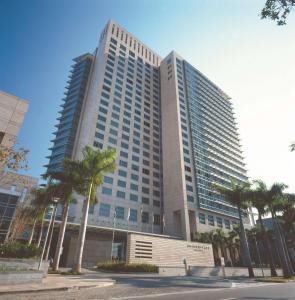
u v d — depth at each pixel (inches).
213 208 3157.0
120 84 3553.2
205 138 3816.4
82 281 693.3
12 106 1444.4
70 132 3189.0
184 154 3299.7
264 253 3193.9
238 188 1669.5
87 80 3750.0
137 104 3641.7
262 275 1644.9
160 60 4702.3
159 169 3393.2
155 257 1863.9
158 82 4320.9
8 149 664.4
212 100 4606.3
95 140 2824.8
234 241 2928.2
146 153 3344.0
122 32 4116.6
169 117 3725.4
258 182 1606.8
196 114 3939.5
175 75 4050.2
